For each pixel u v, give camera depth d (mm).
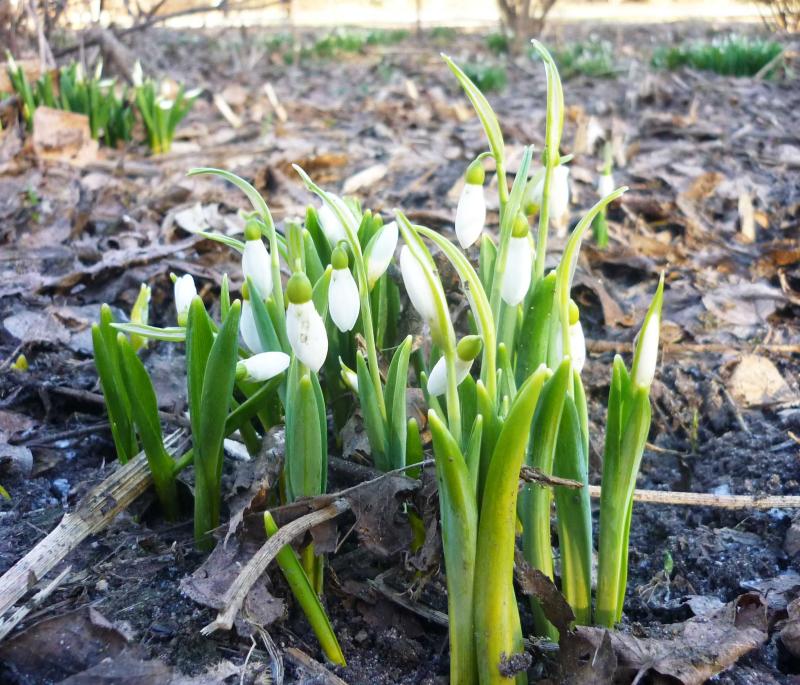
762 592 301
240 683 251
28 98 838
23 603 280
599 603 261
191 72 1694
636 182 796
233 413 288
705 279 584
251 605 260
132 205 707
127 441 332
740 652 258
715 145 932
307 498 261
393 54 2074
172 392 420
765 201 731
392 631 279
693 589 317
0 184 726
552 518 338
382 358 334
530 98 1363
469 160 881
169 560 303
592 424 426
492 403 218
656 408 442
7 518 336
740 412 436
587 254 605
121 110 913
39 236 636
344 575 295
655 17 3180
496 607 224
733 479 381
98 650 263
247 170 787
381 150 930
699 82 1396
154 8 1316
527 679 253
